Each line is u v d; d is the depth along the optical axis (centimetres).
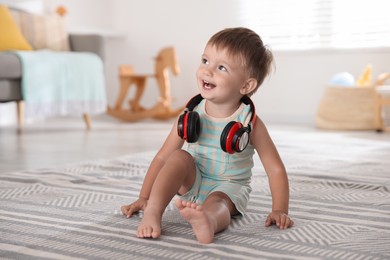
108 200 151
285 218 122
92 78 390
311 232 119
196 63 490
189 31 492
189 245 108
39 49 414
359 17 427
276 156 130
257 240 112
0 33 386
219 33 125
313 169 209
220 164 129
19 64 343
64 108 371
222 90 122
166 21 502
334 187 173
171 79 502
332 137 341
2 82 336
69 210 139
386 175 195
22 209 141
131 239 113
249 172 134
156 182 119
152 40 510
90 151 278
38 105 354
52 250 106
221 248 106
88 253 104
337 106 399
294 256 102
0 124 443
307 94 445
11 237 115
